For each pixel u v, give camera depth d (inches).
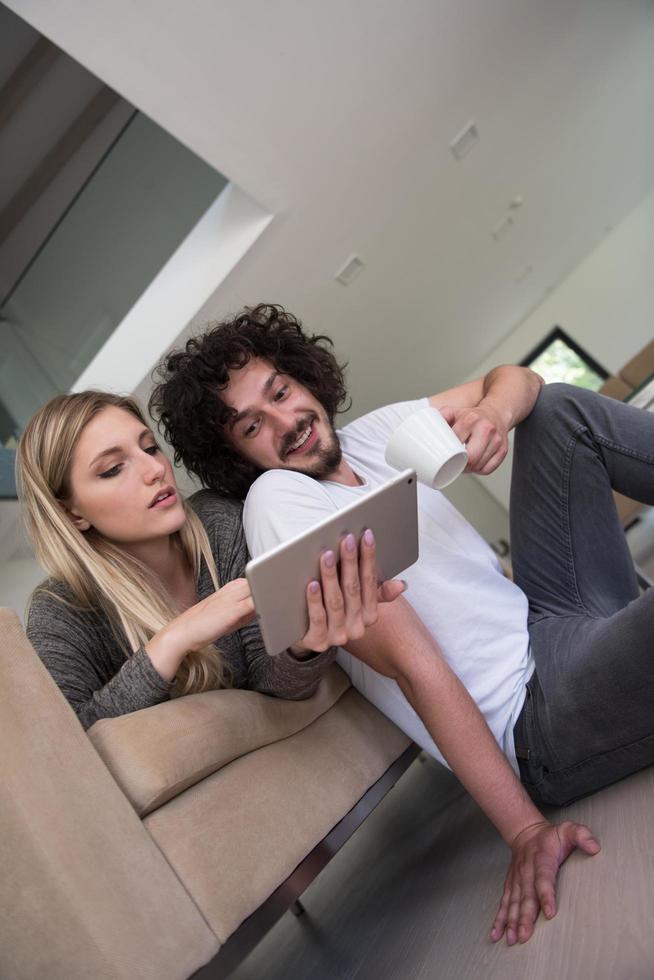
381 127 103.3
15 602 94.3
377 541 32.0
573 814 37.6
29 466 44.0
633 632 33.8
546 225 183.8
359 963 40.9
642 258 216.7
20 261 109.6
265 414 47.3
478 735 36.6
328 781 39.1
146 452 44.8
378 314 152.0
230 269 99.7
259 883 31.6
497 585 45.0
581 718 36.2
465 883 38.9
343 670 48.1
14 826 26.8
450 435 38.3
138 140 105.1
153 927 27.3
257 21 77.3
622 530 48.1
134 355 102.9
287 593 29.5
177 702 34.5
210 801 32.5
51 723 28.7
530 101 133.2
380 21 88.6
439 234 143.7
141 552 45.7
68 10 67.1
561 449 46.8
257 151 90.3
